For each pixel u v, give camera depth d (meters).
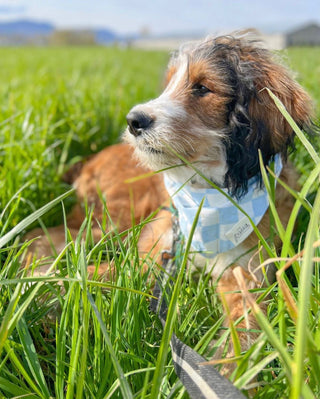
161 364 0.35
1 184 0.69
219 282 0.58
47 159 0.84
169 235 0.64
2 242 0.38
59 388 0.39
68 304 0.41
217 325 0.39
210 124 0.59
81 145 0.98
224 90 0.58
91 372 0.41
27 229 0.76
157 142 0.56
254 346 0.34
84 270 0.38
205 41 0.63
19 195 0.62
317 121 0.63
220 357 0.44
